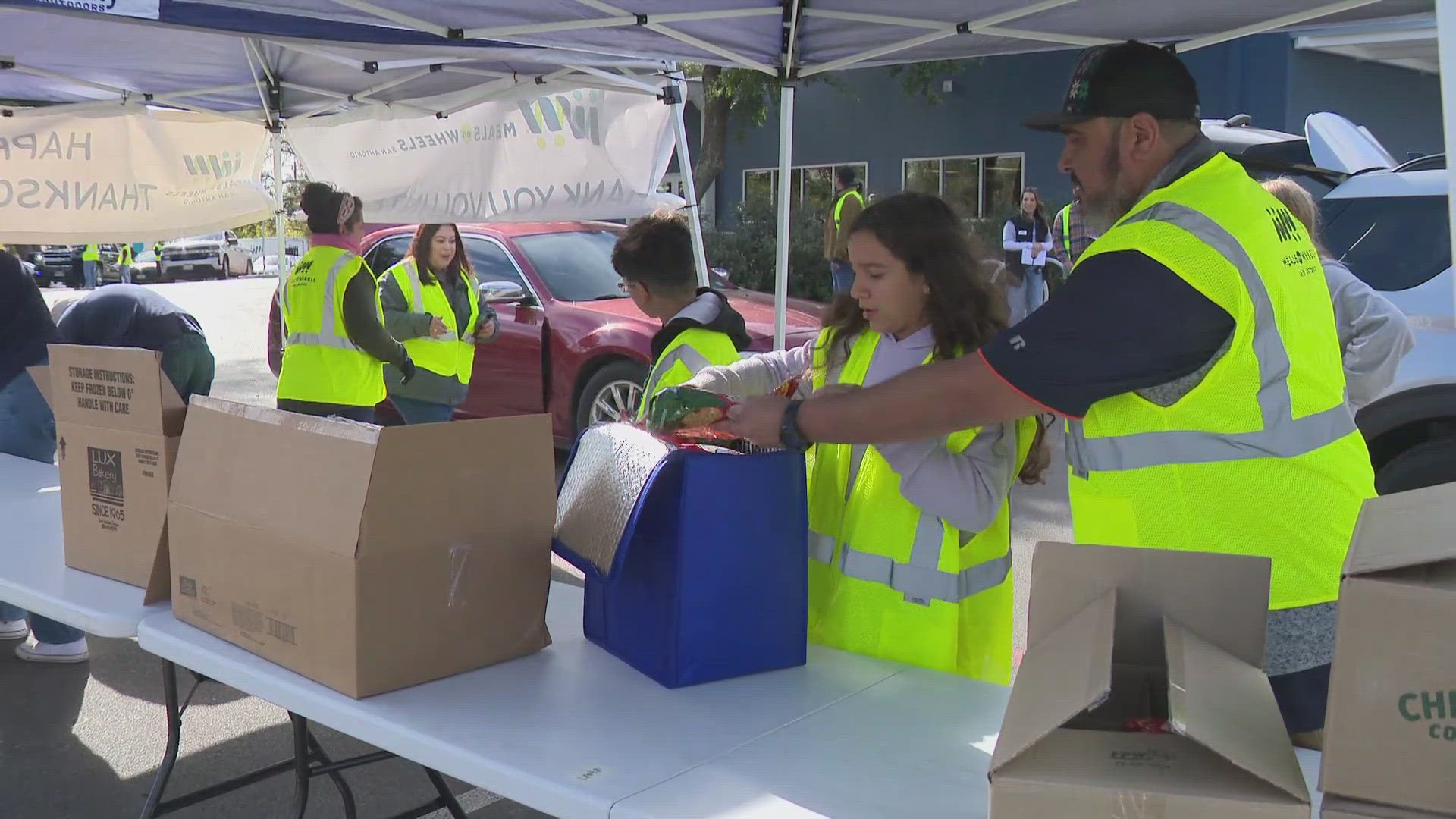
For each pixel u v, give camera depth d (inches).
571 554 76.6
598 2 123.1
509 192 213.2
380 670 69.8
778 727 67.1
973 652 83.0
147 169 216.8
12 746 137.4
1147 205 63.3
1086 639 50.7
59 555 101.9
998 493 78.1
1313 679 64.0
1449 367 166.4
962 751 64.4
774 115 676.7
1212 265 59.5
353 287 186.5
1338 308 152.9
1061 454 281.3
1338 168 207.5
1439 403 166.6
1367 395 154.1
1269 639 64.1
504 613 75.9
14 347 155.8
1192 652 51.0
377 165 219.0
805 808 57.0
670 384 98.3
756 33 141.0
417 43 139.1
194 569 80.9
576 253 287.9
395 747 65.8
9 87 201.8
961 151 609.0
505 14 124.8
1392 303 164.1
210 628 80.0
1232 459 62.8
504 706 69.2
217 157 224.1
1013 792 44.3
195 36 170.1
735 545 72.6
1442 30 50.8
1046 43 133.7
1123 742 47.4
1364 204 179.5
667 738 65.2
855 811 56.7
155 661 165.5
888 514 82.1
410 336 209.2
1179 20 122.0
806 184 674.8
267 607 74.6
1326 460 63.9
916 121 622.8
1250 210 62.8
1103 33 126.7
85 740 139.5
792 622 76.4
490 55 155.2
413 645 71.2
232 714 148.0
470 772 62.3
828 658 79.4
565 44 135.2
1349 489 65.5
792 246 560.7
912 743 65.3
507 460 74.7
